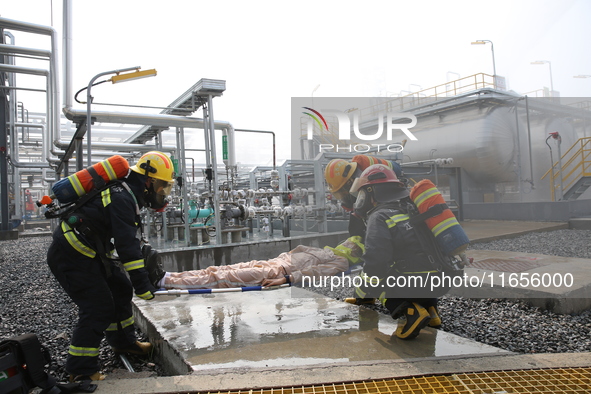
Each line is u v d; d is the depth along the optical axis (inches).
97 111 274.5
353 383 74.0
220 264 208.4
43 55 403.9
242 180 529.3
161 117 290.7
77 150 310.8
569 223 245.8
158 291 106.8
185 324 114.0
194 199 397.7
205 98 286.8
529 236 238.4
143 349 110.3
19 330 136.8
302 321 114.7
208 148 298.0
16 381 71.4
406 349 91.7
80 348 86.1
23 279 240.2
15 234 594.9
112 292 104.5
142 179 98.9
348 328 107.7
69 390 75.9
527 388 70.9
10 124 617.3
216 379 77.2
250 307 130.6
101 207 91.3
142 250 104.6
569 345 103.0
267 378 76.7
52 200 92.7
